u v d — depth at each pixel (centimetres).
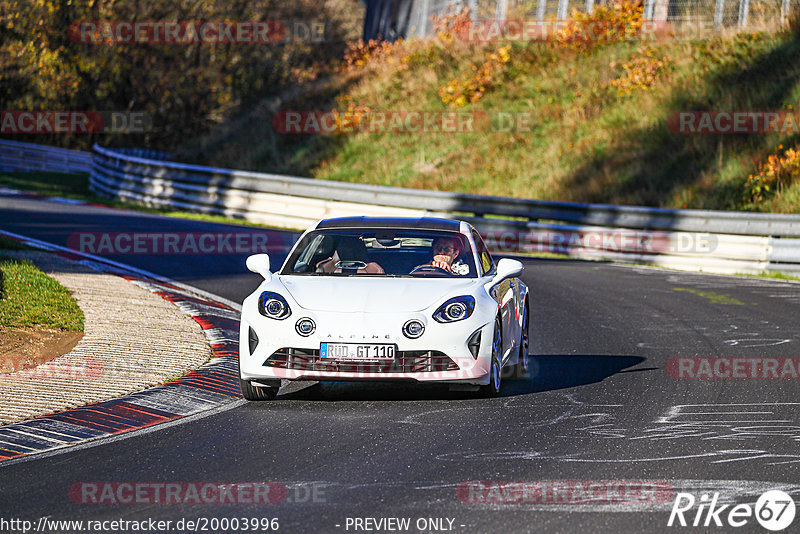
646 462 2181
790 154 8231
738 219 6900
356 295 2848
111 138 17462
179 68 16575
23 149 15425
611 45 11844
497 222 8262
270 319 2798
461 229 3291
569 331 4306
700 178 8712
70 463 2173
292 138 12556
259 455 2245
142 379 3034
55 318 3797
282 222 9450
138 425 2555
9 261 4800
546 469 2119
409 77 12794
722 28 11181
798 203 7781
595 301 5222
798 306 5034
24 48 14800
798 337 4084
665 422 2598
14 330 3550
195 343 3653
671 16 11906
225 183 9875
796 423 2586
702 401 2883
